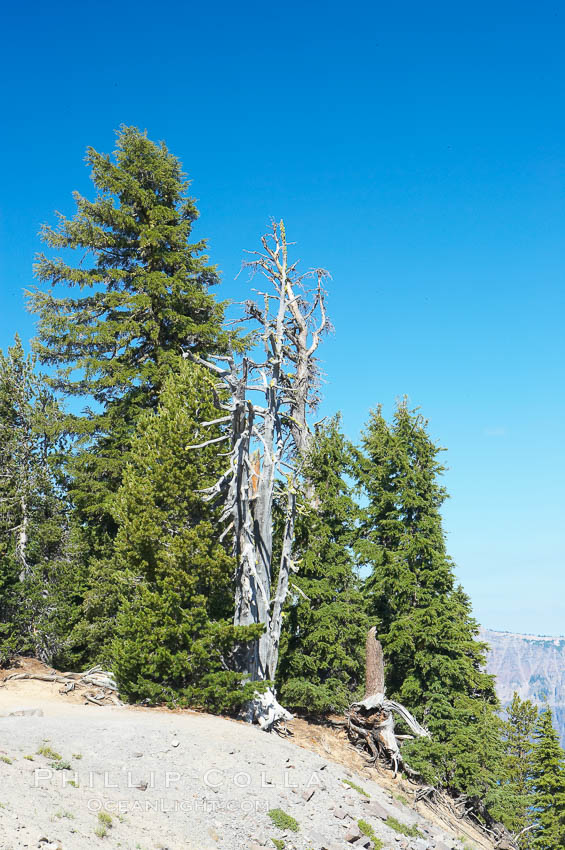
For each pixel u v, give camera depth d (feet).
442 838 80.69
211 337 124.57
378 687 104.01
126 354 122.31
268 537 98.89
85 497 112.57
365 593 114.21
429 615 108.58
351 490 118.73
